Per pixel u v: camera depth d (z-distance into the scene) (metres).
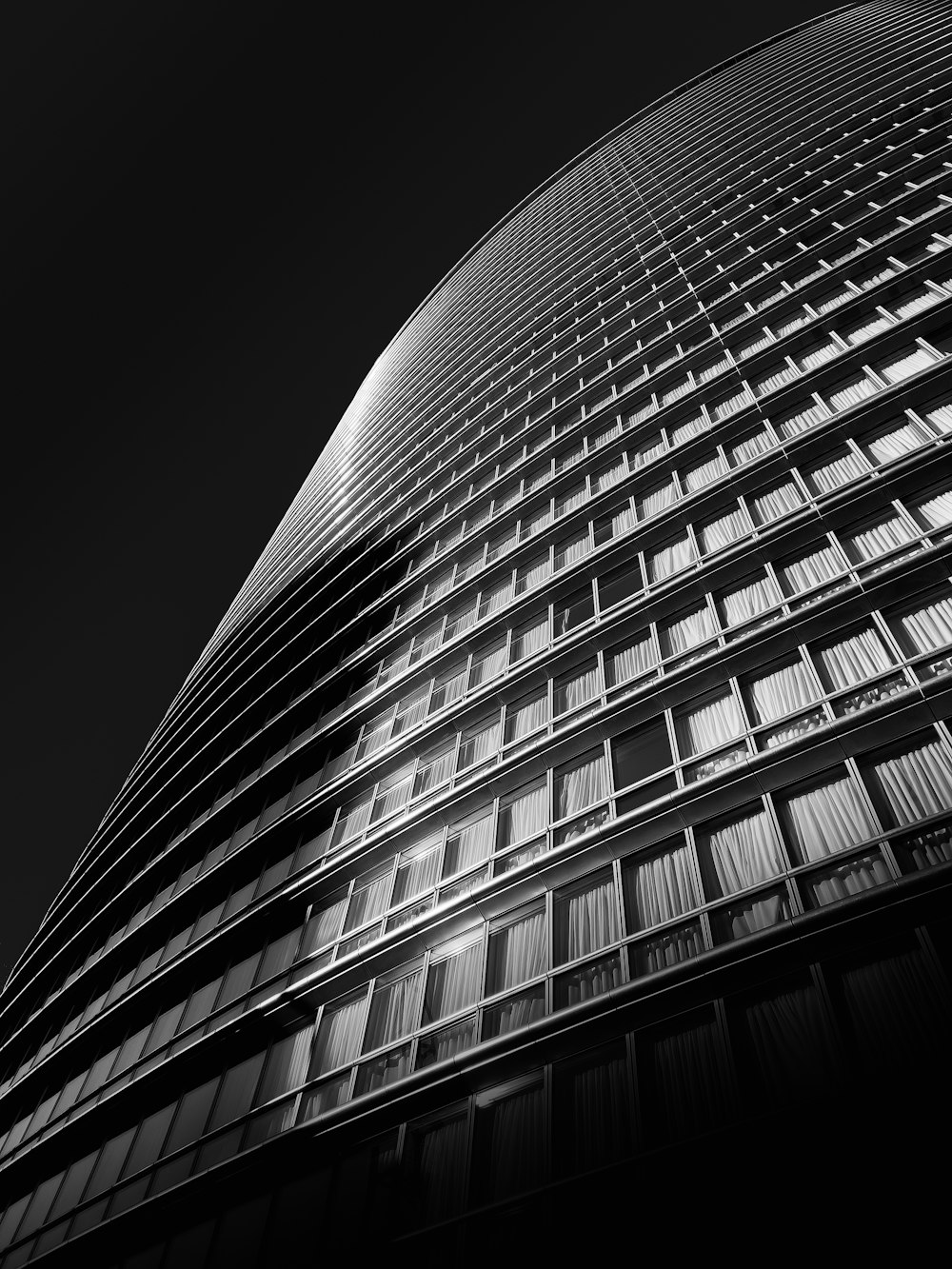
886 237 28.62
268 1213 14.74
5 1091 32.94
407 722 24.95
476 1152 12.37
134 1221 17.73
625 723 17.80
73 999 32.19
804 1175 9.28
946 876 10.80
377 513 44.31
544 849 16.64
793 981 11.21
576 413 34.44
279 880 24.09
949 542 15.53
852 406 21.14
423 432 49.56
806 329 26.17
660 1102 11.05
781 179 41.28
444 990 15.75
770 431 23.33
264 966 21.36
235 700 39.59
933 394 19.89
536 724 20.25
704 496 22.23
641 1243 9.65
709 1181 9.80
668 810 14.73
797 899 12.04
